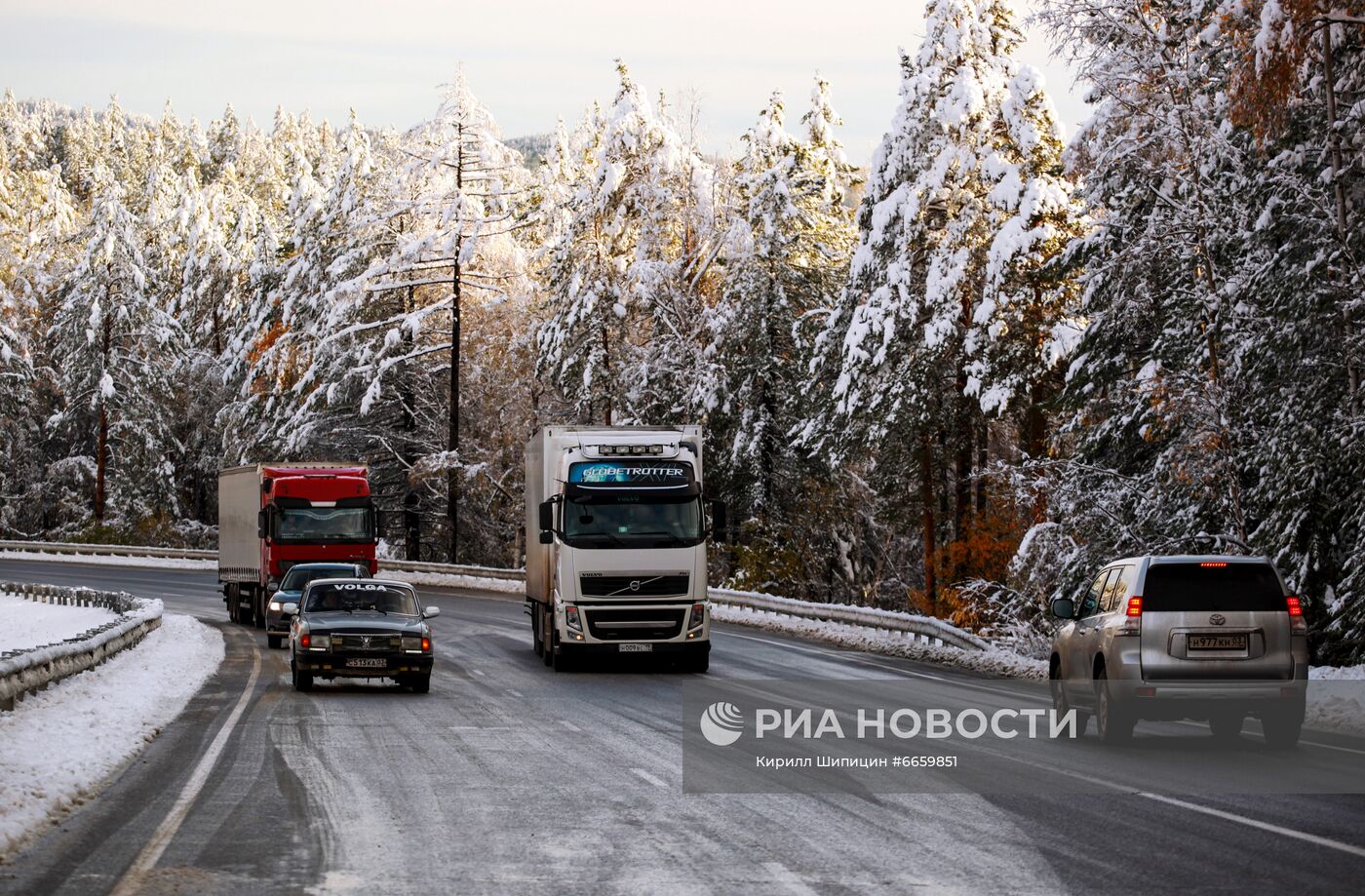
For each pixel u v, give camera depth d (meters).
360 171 71.50
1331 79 22.94
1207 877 8.64
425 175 63.62
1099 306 31.45
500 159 64.19
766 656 29.58
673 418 53.91
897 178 44.78
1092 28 27.92
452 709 19.94
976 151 42.81
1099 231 31.27
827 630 36.09
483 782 12.95
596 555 26.08
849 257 53.97
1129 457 32.06
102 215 82.38
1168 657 14.88
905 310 43.69
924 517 47.59
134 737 16.17
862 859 9.35
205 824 10.78
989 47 43.47
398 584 24.14
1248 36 22.67
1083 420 33.16
